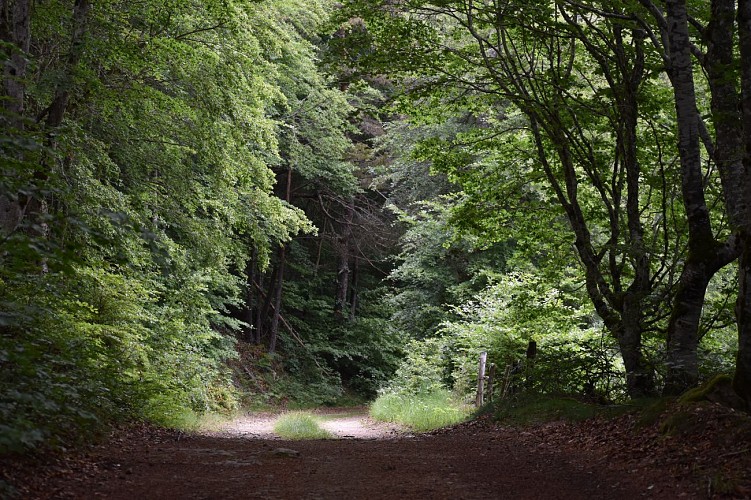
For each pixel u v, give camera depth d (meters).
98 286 13.95
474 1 13.95
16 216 11.39
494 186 16.91
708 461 6.93
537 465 8.59
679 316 10.94
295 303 37.06
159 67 15.94
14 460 6.38
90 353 10.39
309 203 38.00
